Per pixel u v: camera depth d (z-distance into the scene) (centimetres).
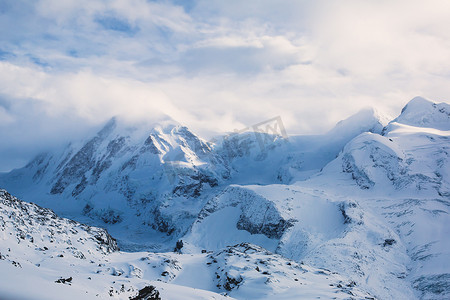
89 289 4372
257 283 8194
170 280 8931
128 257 9925
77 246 9281
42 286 3192
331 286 8231
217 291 8806
